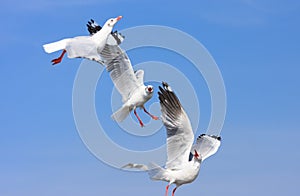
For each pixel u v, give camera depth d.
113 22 15.48
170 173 14.12
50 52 13.58
